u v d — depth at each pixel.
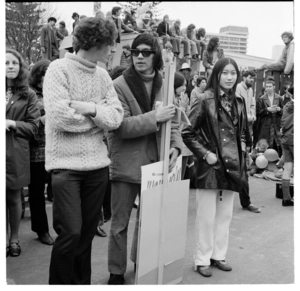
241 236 4.45
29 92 3.62
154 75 3.06
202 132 3.31
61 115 2.39
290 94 6.59
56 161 2.52
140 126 2.80
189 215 5.18
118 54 6.70
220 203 3.44
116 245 3.09
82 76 2.53
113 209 3.11
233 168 3.23
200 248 3.37
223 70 3.21
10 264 3.52
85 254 2.80
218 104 3.23
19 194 3.65
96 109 2.50
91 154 2.57
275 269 3.59
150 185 2.73
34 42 13.00
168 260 2.93
